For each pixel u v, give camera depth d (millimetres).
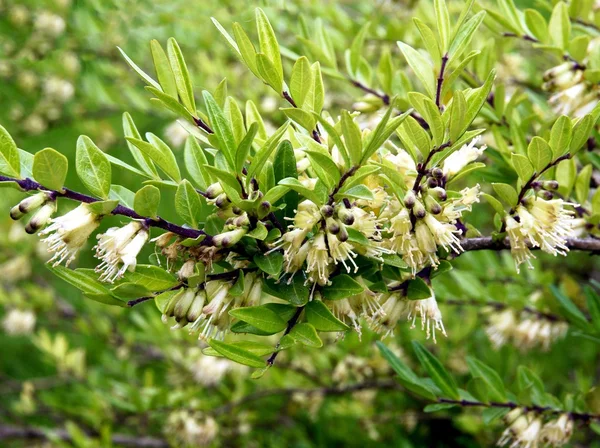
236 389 490
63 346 547
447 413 529
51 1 560
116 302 219
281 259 218
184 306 218
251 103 250
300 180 227
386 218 225
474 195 234
